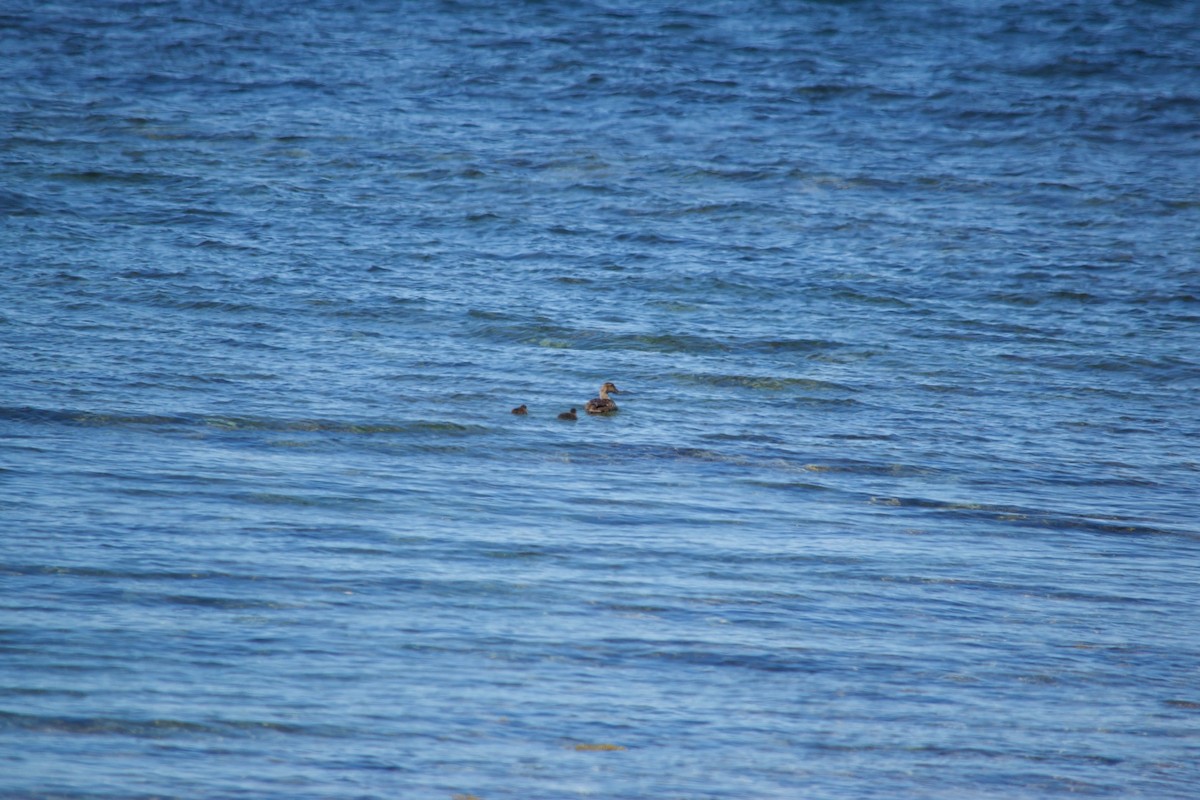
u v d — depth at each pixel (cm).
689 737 2031
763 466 3591
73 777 1795
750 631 2469
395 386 4125
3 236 5512
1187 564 3000
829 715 2139
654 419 3978
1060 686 2305
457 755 1930
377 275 5403
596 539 2950
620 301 5269
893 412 4153
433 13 10788
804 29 10750
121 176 6506
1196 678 2367
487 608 2508
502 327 4862
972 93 9156
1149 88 9406
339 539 2848
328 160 7044
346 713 2042
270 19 10350
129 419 3634
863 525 3158
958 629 2544
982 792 1911
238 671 2162
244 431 3612
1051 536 3155
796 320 5116
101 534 2769
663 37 10312
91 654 2188
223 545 2756
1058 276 5800
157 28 9806
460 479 3350
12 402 3688
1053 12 11462
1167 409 4312
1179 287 5700
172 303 4856
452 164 7112
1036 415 4191
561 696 2148
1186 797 1923
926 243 6219
